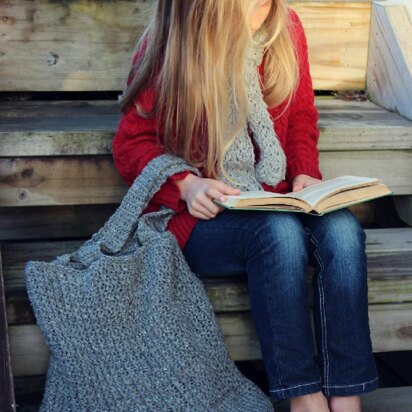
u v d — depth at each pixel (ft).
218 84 6.51
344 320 6.09
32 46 8.50
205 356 6.24
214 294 6.59
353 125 7.92
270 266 6.06
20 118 7.89
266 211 6.29
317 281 6.25
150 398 6.05
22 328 6.48
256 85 6.91
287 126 7.34
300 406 6.03
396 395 6.97
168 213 6.59
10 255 7.14
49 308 6.05
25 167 7.34
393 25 8.57
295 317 5.98
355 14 9.07
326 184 6.64
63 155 7.37
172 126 6.68
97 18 8.54
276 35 6.89
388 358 8.79
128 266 6.17
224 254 6.48
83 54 8.63
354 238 6.19
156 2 6.78
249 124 6.87
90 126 7.55
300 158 7.22
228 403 6.18
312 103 7.50
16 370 6.54
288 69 7.03
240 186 6.70
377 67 9.01
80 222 8.38
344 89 9.36
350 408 6.11
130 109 6.86
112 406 6.03
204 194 6.32
